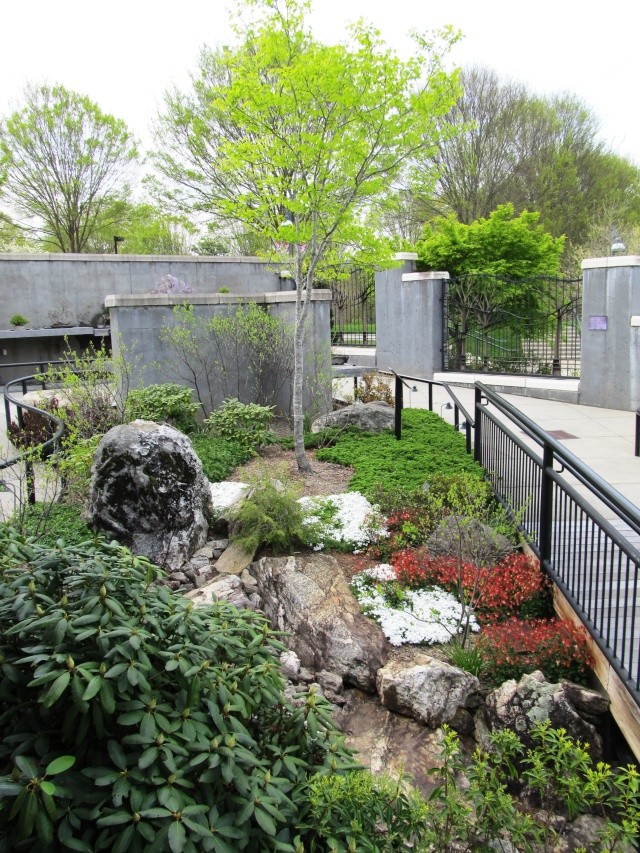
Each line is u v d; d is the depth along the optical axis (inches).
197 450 272.5
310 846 83.8
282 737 97.2
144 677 78.2
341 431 308.0
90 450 219.0
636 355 366.9
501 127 866.8
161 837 69.1
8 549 91.7
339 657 153.6
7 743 76.0
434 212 869.8
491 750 129.6
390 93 240.2
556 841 105.2
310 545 201.2
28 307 581.9
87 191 778.8
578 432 325.4
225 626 97.5
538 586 175.0
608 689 138.5
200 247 988.6
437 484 225.8
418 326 498.0
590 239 771.4
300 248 300.2
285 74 235.1
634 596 119.3
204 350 337.7
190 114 715.4
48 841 64.5
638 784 103.9
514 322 507.2
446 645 161.5
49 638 77.4
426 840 90.5
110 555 101.3
